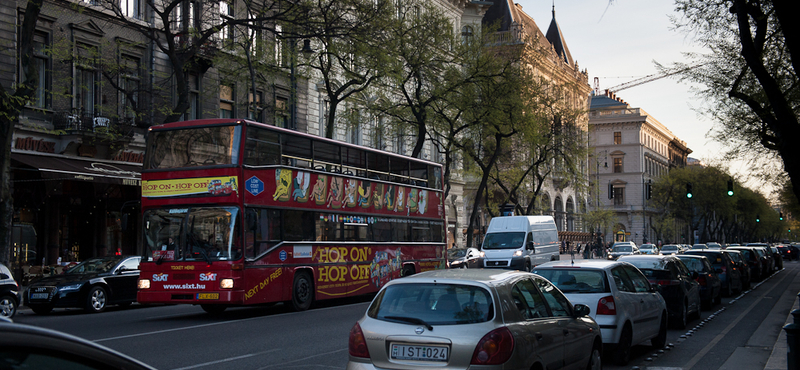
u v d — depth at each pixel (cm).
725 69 2273
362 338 645
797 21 1202
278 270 1736
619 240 10488
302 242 1828
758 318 1805
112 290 1931
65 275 1923
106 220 2900
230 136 1653
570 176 5159
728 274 2508
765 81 1470
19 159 2372
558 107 4738
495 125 3609
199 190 1653
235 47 3059
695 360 1121
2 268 1661
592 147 5094
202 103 3200
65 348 232
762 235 15825
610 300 1020
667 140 12794
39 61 2580
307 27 2461
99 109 2692
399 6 3228
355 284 2041
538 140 3975
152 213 1694
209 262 1619
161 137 1714
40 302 1817
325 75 2923
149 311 1952
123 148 2797
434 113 3550
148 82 2944
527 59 3819
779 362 1065
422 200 2467
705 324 1664
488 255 3381
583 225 8375
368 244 2116
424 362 613
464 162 4141
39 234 2630
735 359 1128
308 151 1886
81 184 2753
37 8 1884
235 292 1600
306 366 1011
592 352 832
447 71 3431
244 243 1628
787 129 1475
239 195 1625
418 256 2398
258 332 1399
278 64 2980
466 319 622
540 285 762
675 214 8969
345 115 3550
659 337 1231
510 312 645
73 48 2650
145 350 1138
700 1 1711
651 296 1195
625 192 10794
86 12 2702
